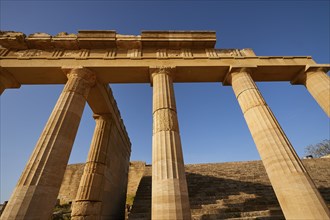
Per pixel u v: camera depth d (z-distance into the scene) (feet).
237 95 35.45
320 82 37.22
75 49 40.14
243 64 38.70
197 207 34.14
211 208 33.71
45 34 39.42
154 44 40.75
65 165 26.53
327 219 20.42
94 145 43.75
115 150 52.80
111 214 46.39
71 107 30.45
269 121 29.37
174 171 23.61
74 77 33.94
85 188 38.11
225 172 58.80
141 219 31.48
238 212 30.73
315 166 62.34
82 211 35.40
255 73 39.83
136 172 84.43
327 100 34.88
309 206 21.35
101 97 42.39
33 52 38.52
